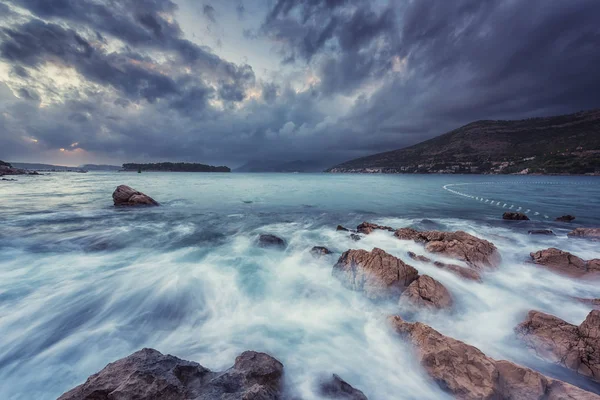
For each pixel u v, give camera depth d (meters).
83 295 7.54
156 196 32.06
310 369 5.05
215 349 5.55
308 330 6.29
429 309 6.64
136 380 3.72
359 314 7.00
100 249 11.54
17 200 25.94
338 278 8.74
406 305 6.91
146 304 7.23
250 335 6.06
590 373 4.77
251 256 11.08
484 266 9.35
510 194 37.66
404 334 5.72
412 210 23.56
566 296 7.56
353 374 5.00
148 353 4.38
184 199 29.67
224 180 79.62
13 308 6.79
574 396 3.88
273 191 41.16
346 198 32.38
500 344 5.77
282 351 5.55
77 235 13.36
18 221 16.31
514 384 4.20
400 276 7.66
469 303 7.33
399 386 4.76
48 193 32.53
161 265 9.84
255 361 4.49
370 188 49.34
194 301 7.47
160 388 3.66
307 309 7.23
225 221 18.02
